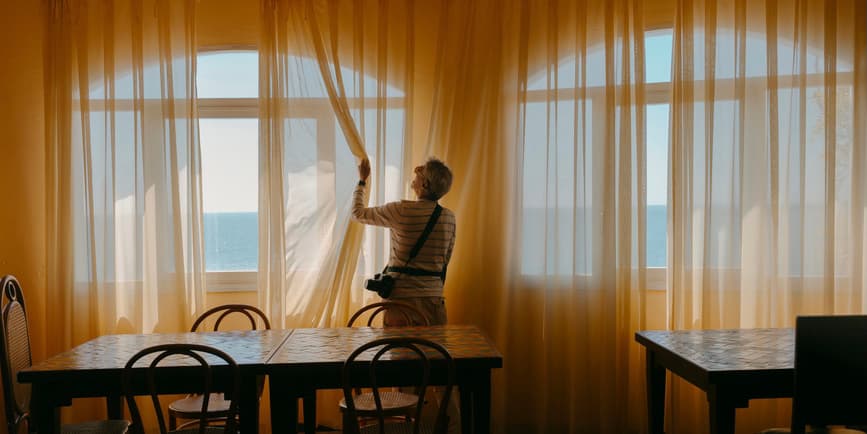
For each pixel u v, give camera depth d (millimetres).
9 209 3660
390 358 2369
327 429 3670
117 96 3662
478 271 3699
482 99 3701
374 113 3734
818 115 3578
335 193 3691
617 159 3656
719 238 3598
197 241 3637
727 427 2180
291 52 3717
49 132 3596
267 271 3664
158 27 3609
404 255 3223
